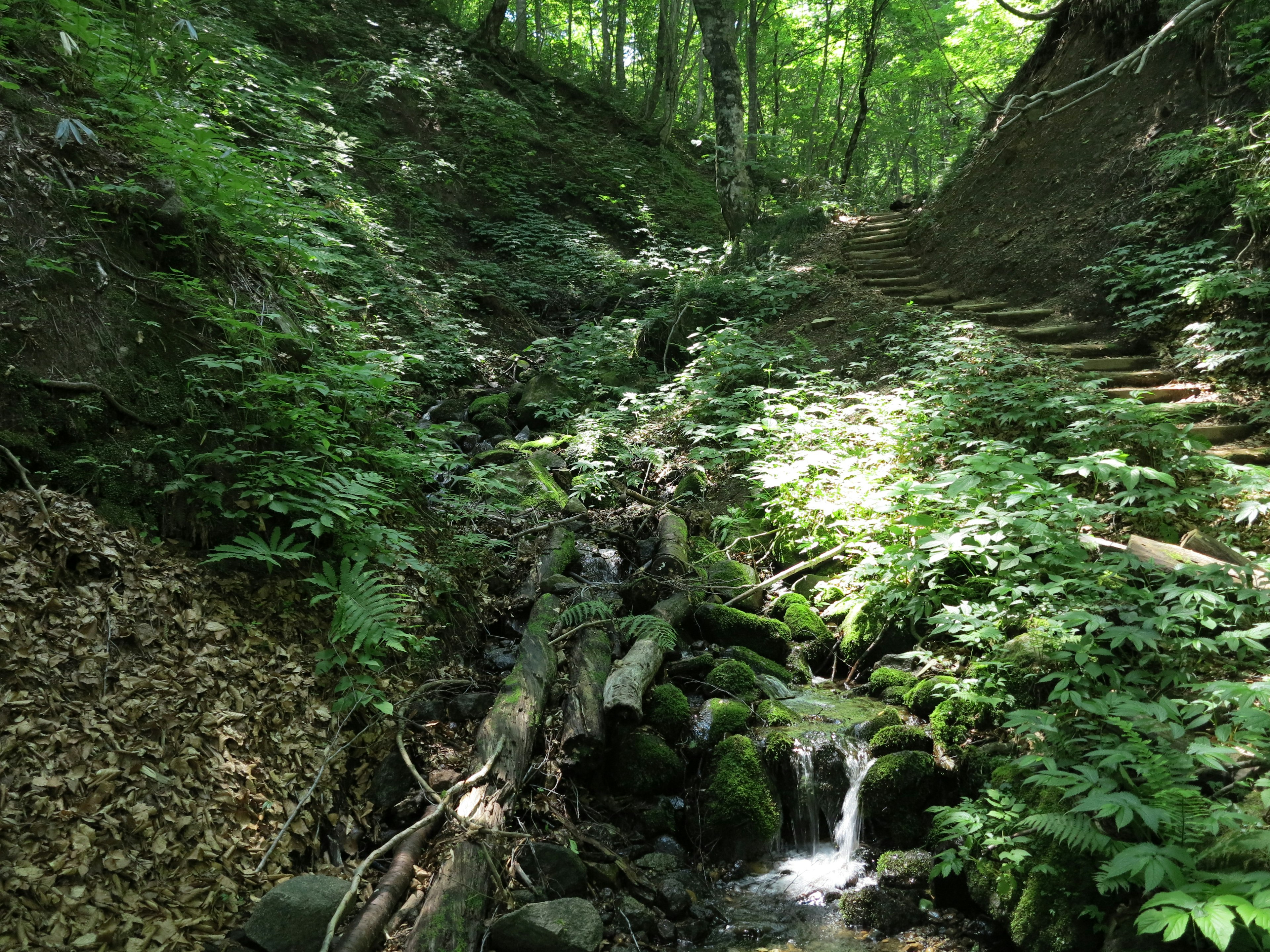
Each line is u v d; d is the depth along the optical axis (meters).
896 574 4.90
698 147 20.84
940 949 3.24
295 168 8.16
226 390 4.58
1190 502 4.50
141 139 5.14
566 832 3.57
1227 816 2.64
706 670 4.73
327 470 4.53
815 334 9.51
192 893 2.76
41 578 3.26
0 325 3.90
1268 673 3.57
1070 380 6.47
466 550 5.29
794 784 3.99
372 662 3.81
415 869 3.17
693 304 10.44
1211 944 2.56
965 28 16.72
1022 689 3.85
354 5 16.72
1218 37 8.30
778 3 22.03
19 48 4.92
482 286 11.73
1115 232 8.32
